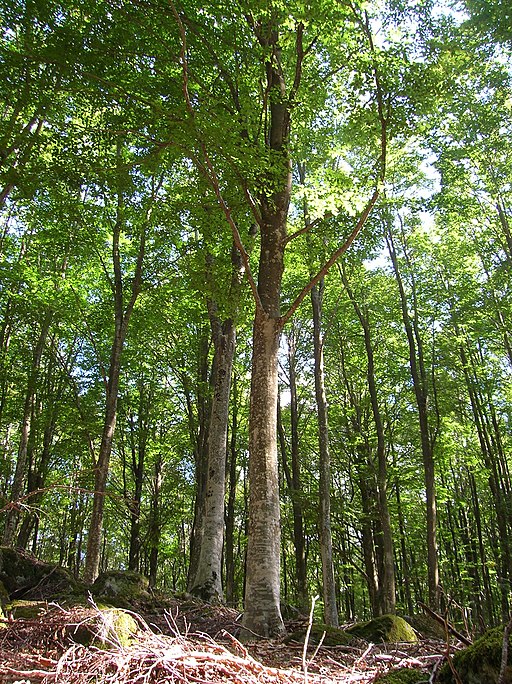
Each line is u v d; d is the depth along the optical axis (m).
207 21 9.35
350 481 26.38
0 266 17.25
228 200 9.66
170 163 10.42
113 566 40.72
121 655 3.05
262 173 8.02
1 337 20.03
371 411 25.20
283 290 20.62
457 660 3.20
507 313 18.45
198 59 9.84
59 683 2.92
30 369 19.34
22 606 5.78
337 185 7.38
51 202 13.87
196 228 10.85
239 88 8.23
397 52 7.28
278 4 7.05
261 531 7.15
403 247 20.64
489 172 16.06
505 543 20.66
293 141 9.42
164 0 8.53
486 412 22.27
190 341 21.30
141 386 22.66
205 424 20.97
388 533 17.22
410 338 19.31
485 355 23.23
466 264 19.78
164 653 3.03
